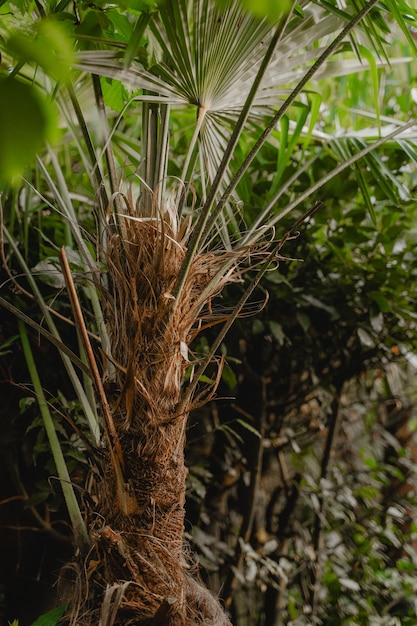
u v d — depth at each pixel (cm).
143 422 164
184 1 156
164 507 166
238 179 164
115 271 167
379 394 361
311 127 222
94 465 181
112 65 159
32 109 75
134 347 161
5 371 239
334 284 264
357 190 253
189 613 172
